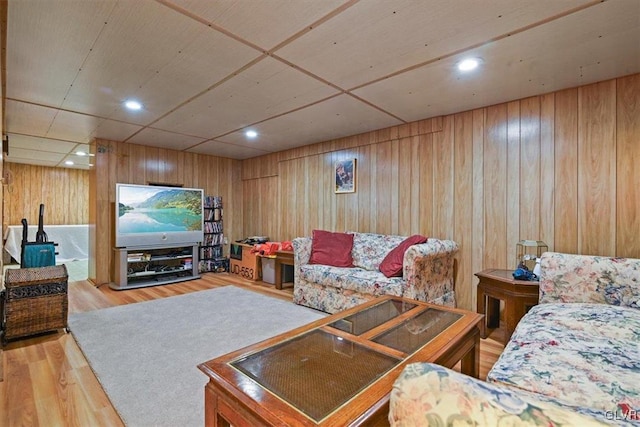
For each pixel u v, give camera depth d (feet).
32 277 8.38
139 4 5.15
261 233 18.16
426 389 1.64
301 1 5.07
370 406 3.18
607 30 5.75
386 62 7.08
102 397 5.68
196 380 6.27
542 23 5.58
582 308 5.86
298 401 3.28
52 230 22.25
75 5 5.16
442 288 9.82
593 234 7.93
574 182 8.21
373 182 12.68
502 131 9.43
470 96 8.94
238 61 7.07
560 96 8.45
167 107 10.04
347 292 10.14
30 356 7.29
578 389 3.52
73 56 6.82
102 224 14.37
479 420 1.45
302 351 4.53
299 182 15.83
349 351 4.51
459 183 10.28
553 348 4.40
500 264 9.43
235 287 14.23
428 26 5.71
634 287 6.00
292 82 8.15
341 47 6.47
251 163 18.90
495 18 5.46
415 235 10.47
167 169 16.44
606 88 7.79
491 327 9.14
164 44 6.37
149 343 8.01
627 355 4.14
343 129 12.48
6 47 6.40
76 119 11.24
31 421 4.99
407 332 5.24
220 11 5.33
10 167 21.91
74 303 11.62
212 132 13.09
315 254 12.16
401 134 11.76
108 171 14.52
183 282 15.28
